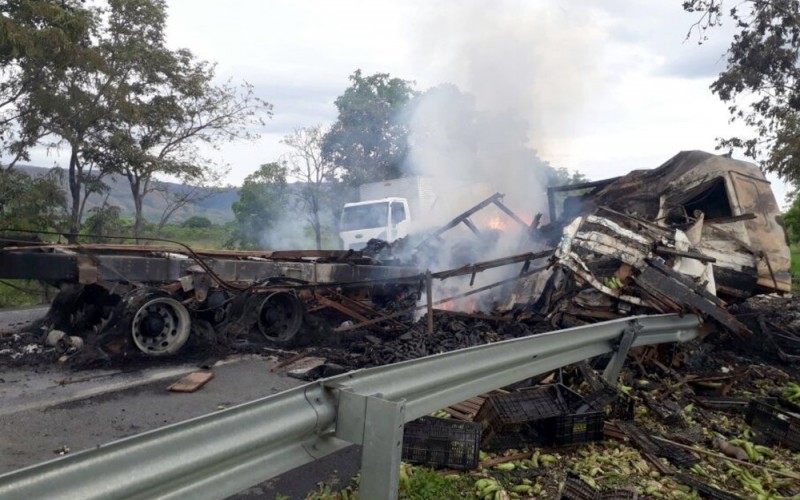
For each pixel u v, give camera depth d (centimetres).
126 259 748
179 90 1823
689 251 728
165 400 542
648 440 457
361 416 265
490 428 434
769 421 506
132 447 194
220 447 220
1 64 1407
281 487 364
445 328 815
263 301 791
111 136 1670
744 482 405
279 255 961
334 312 907
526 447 436
